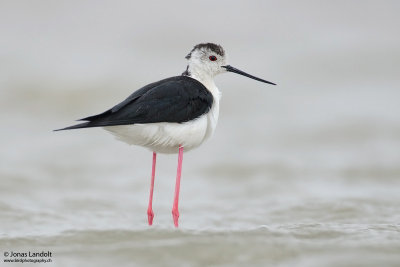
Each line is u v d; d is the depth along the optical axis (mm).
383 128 17203
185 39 27094
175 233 8609
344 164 14750
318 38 26812
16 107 19734
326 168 14531
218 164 14953
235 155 15609
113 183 13523
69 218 10789
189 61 10391
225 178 14148
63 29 27688
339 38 26672
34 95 20500
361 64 23578
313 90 21172
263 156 15500
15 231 9617
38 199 11945
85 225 10227
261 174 14258
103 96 20797
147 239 8398
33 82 21234
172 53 25641
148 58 24812
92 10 29734
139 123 8992
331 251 7734
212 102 9703
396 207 11203
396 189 12773
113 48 25891
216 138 17188
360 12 29812
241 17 29281
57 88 20953
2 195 11969
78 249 8109
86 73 22297
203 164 15047
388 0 30922
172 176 14281
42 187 12852
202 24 28453
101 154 15805
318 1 30938
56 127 18156
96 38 26906
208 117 9695
